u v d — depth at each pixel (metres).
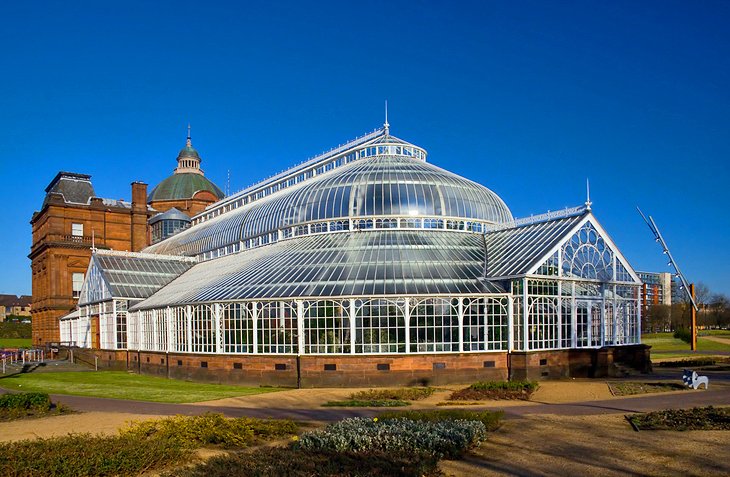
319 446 24.36
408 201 61.34
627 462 22.02
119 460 22.08
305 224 64.56
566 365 52.19
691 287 65.69
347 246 57.59
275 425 28.98
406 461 22.03
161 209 135.25
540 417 31.19
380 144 74.25
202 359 55.97
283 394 44.59
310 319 50.31
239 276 59.03
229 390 47.81
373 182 62.88
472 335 50.31
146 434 26.94
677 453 23.00
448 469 21.80
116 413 36.19
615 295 57.94
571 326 53.38
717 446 23.91
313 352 50.00
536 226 57.78
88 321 86.44
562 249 53.16
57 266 109.62
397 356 48.81
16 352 87.94
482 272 53.94
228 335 54.16
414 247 56.41
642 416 30.16
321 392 45.38
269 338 51.62
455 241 58.88
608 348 53.81
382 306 49.66
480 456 23.44
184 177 138.00
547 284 52.06
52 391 48.62
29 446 23.59
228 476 20.59
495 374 50.12
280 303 51.44
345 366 49.00
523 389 41.88
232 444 26.19
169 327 61.28
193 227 104.00
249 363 52.09
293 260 57.75
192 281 71.31
